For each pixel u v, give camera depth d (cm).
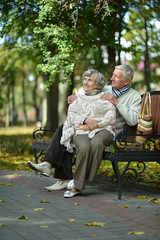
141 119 493
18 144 1038
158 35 1335
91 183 574
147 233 303
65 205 407
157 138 475
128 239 287
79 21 962
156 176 653
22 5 955
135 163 870
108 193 488
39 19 880
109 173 700
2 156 933
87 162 451
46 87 993
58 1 848
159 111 501
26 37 1081
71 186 466
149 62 1408
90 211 378
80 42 930
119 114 522
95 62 1355
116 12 961
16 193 479
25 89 3947
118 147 448
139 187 539
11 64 1333
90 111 480
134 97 518
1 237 288
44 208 387
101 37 937
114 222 336
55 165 495
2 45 1222
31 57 1225
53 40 929
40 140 620
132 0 1032
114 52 1001
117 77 510
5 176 637
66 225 325
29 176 638
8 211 376
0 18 994
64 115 1459
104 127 472
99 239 286
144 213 372
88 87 496
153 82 1789
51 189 497
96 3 853
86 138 463
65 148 485
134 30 1371
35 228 314
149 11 1176
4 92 3419
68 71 912
